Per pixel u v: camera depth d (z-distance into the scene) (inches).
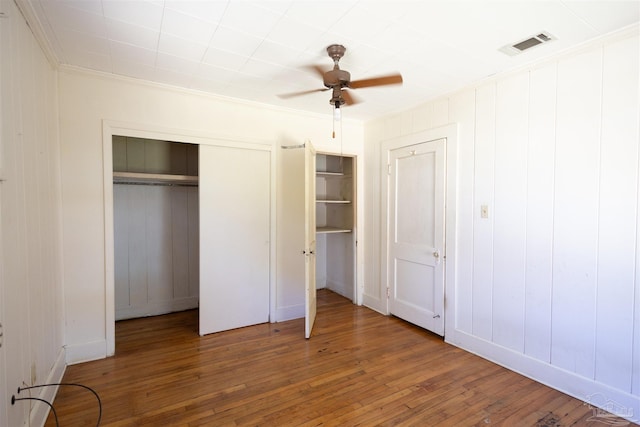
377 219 158.9
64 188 102.0
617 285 80.4
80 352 105.1
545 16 72.8
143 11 71.8
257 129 136.6
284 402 84.9
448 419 78.5
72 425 75.4
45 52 87.4
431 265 129.7
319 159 195.8
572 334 88.5
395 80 82.9
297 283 150.0
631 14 71.6
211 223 128.9
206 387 91.5
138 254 149.1
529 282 97.9
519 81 99.6
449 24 76.3
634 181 77.5
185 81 113.2
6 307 58.2
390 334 130.3
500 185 105.0
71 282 103.5
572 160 88.0
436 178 126.7
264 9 70.9
